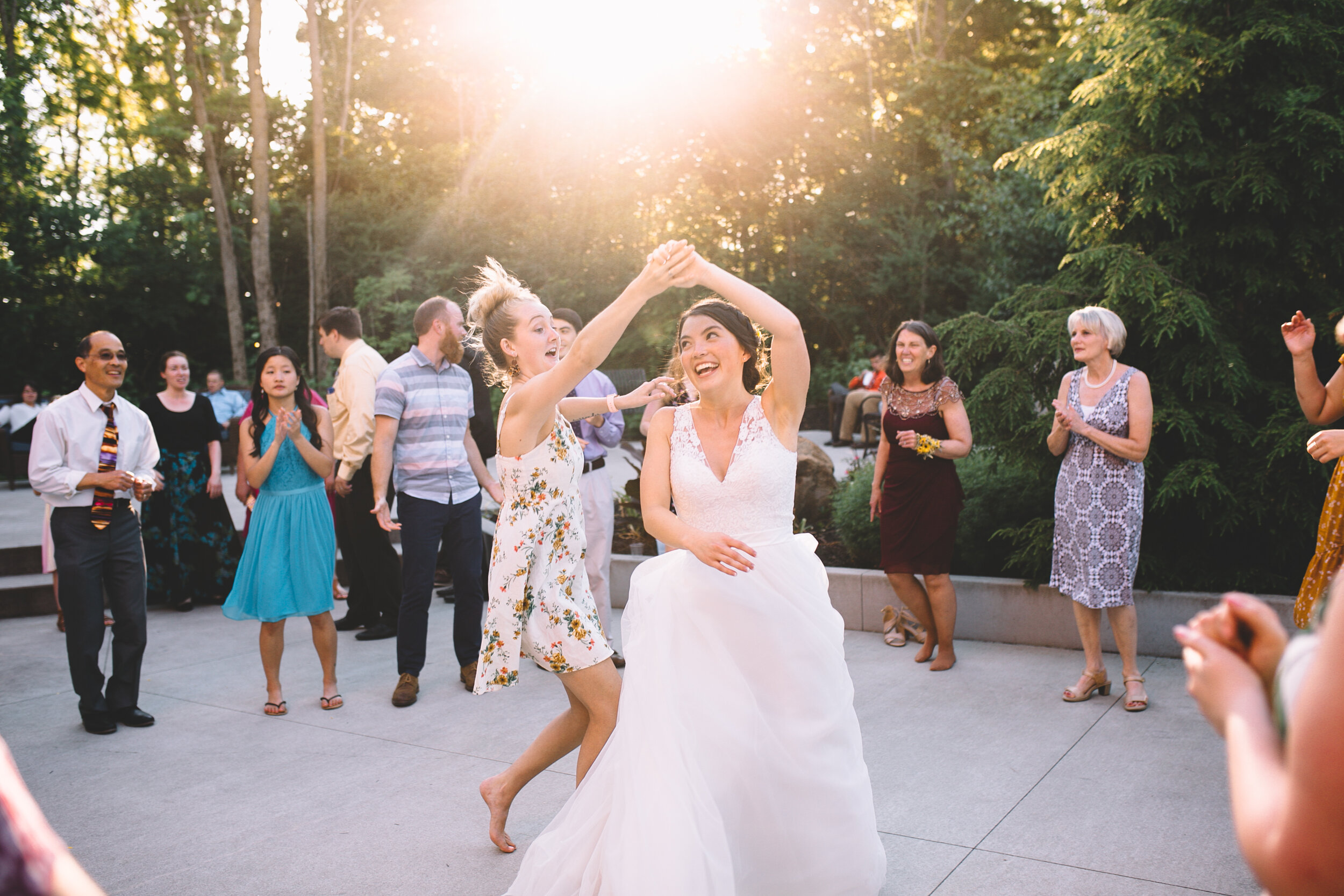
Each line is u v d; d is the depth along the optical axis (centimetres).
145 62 2320
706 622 246
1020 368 529
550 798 351
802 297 2300
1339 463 294
